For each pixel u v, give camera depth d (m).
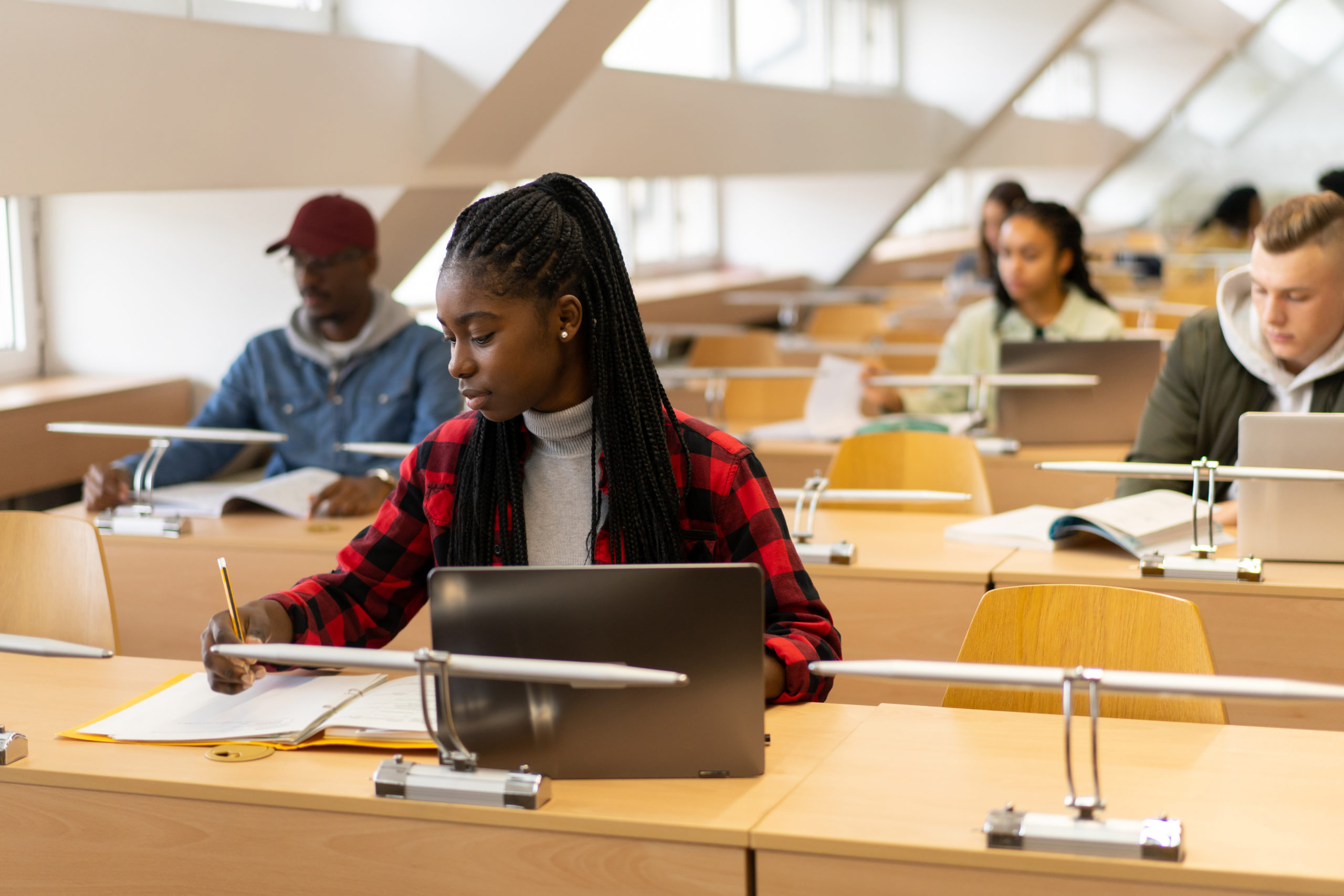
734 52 6.46
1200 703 1.66
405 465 1.65
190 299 4.09
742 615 1.30
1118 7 10.77
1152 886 1.13
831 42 7.07
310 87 3.60
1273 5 11.72
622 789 1.31
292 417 3.23
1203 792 1.30
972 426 3.64
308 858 1.33
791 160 6.41
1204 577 2.22
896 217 8.01
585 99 4.86
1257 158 12.56
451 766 1.31
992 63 7.74
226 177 3.37
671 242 7.63
